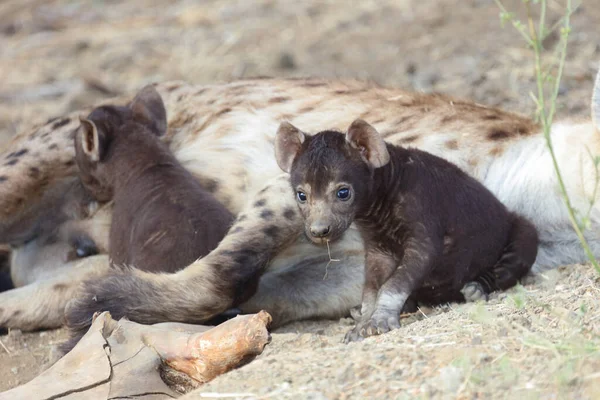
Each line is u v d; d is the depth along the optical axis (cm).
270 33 1978
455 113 1062
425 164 891
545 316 757
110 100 1206
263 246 952
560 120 1037
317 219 841
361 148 855
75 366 777
